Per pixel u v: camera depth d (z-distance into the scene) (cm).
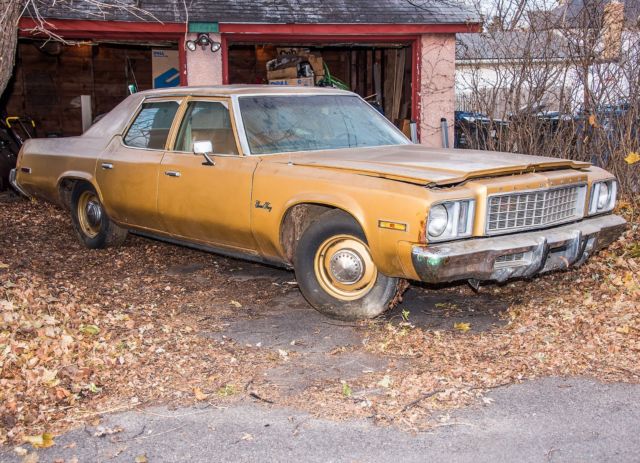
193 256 762
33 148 841
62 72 1695
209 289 648
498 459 342
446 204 481
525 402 399
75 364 457
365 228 501
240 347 501
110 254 764
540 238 511
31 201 1041
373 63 1622
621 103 872
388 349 488
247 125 608
